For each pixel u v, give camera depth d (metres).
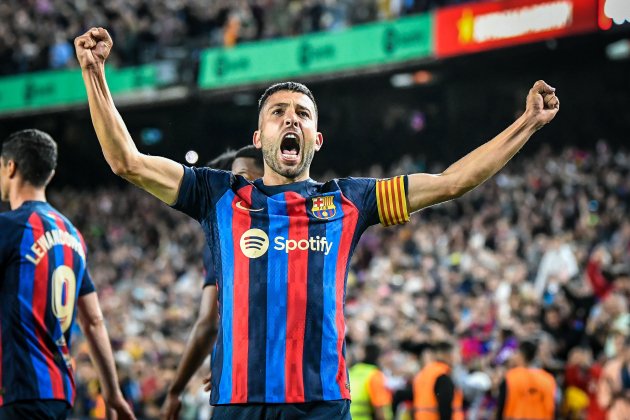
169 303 16.72
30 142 4.25
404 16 20.41
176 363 12.55
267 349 3.25
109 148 3.33
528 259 14.39
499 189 17.81
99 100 3.32
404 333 11.14
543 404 8.49
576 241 14.91
